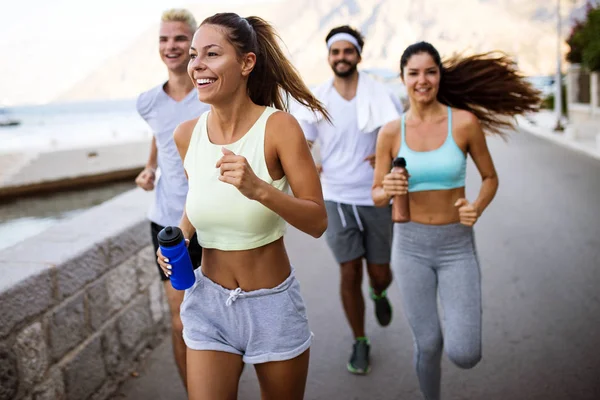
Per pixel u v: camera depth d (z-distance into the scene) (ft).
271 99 6.72
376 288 11.86
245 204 5.86
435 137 8.65
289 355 6.11
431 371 8.54
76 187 58.75
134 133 121.60
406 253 8.73
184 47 8.81
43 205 50.03
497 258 17.70
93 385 9.80
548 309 13.35
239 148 5.95
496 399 9.59
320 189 6.03
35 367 8.27
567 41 72.38
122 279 10.98
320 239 21.02
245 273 6.15
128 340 11.17
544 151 46.03
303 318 6.36
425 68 8.47
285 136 5.87
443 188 8.51
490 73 9.98
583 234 20.20
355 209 11.11
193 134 6.24
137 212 12.32
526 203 26.20
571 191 28.63
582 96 71.41
